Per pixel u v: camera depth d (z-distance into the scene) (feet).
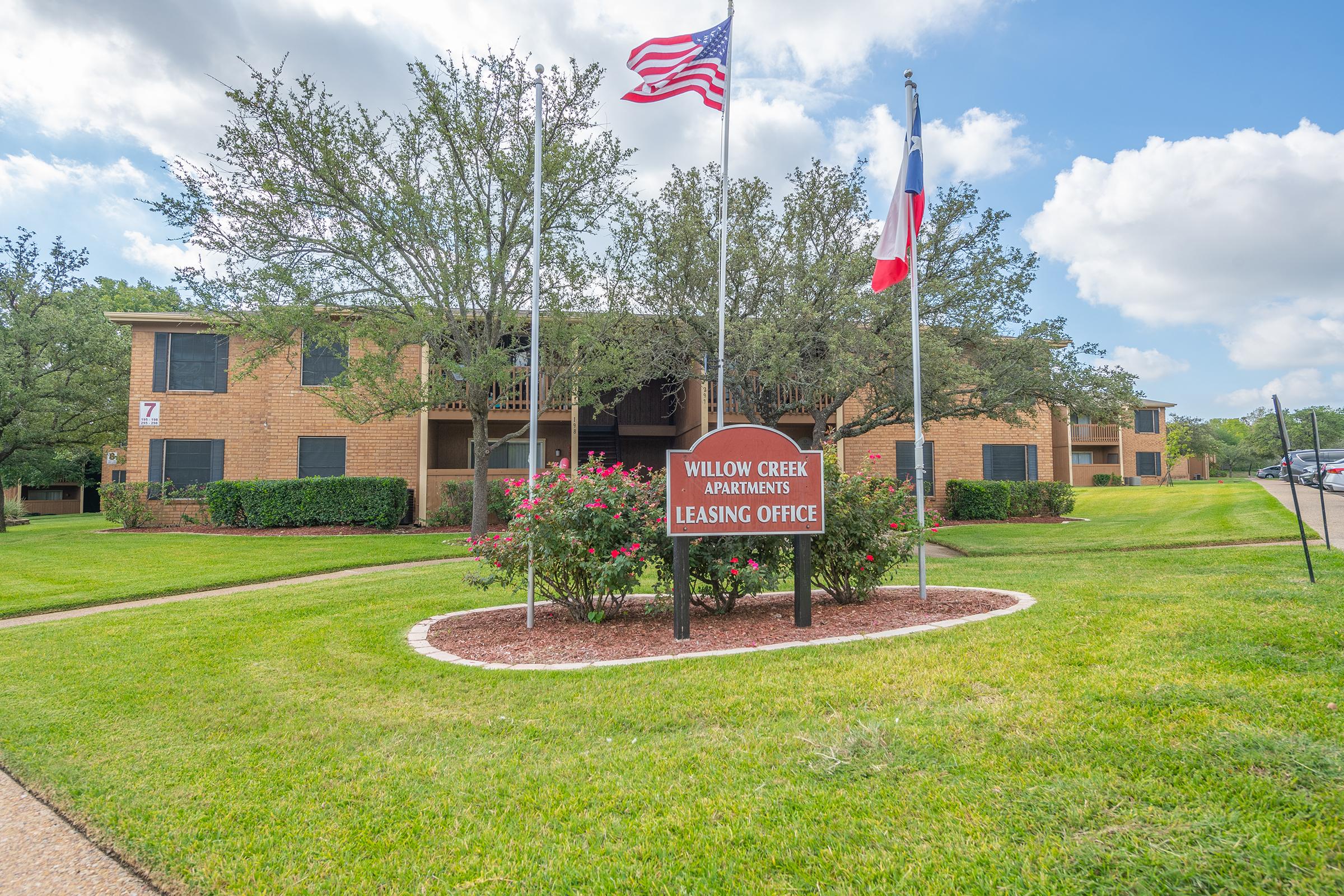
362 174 47.29
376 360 47.62
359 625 23.56
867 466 26.96
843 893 7.77
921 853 8.38
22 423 65.67
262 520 58.13
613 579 21.13
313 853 9.18
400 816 10.05
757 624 21.53
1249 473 187.83
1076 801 9.16
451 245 47.50
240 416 62.80
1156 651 15.19
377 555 44.88
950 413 48.91
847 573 24.02
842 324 44.42
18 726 14.38
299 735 13.35
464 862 8.79
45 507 128.47
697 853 8.71
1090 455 138.31
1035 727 11.48
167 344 62.64
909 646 17.17
